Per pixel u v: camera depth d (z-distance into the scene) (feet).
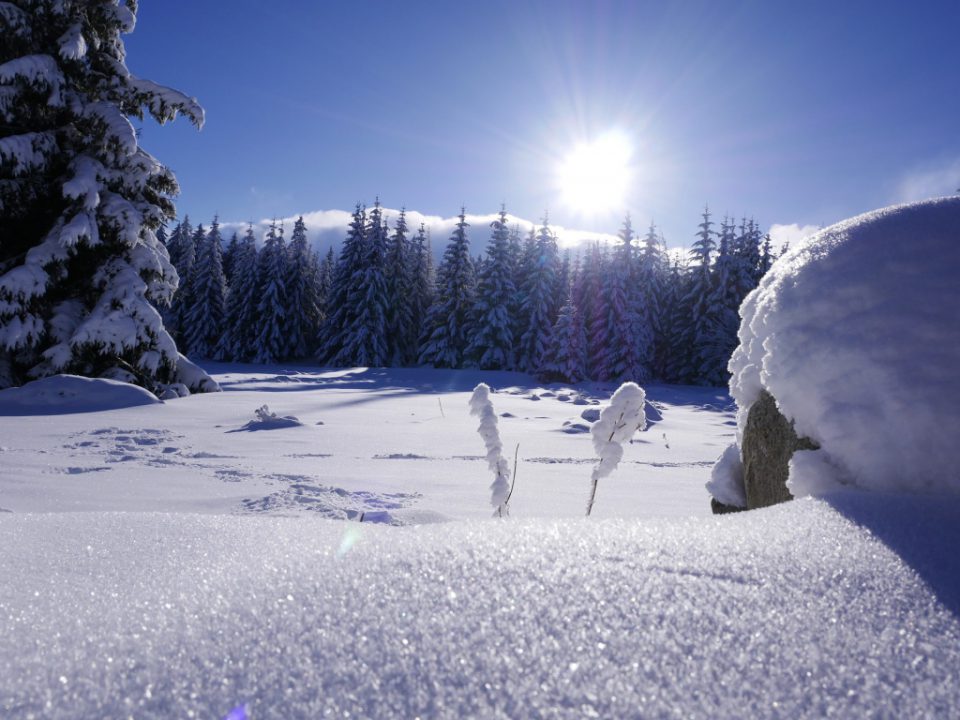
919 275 5.64
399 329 154.81
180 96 55.83
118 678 2.58
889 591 3.15
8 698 2.47
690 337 133.39
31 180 51.34
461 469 23.90
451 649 2.65
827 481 5.25
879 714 2.27
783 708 2.29
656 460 29.25
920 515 4.15
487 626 2.82
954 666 2.55
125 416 39.01
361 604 3.11
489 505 17.03
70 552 4.90
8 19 49.21
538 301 142.41
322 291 199.72
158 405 45.42
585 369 120.06
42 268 49.67
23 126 52.90
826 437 5.43
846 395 5.42
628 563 3.49
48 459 22.13
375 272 147.23
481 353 142.31
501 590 3.18
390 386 84.69
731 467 7.95
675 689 2.38
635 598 3.07
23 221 53.88
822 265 6.09
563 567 3.43
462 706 2.30
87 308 54.03
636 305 131.54
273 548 4.66
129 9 57.06
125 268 53.01
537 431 39.27
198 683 2.51
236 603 3.28
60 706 2.41
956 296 5.43
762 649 2.65
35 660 2.79
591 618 2.87
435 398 63.87
